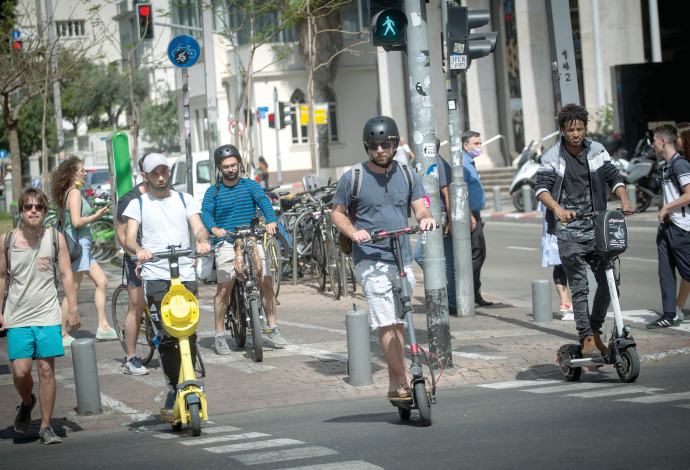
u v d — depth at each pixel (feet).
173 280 29.66
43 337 29.86
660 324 44.39
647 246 78.95
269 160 210.79
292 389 36.17
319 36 202.59
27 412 31.12
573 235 33.78
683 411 27.20
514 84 163.32
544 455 23.08
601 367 36.65
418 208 28.55
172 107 264.72
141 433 30.60
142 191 36.40
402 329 28.86
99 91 261.85
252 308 40.63
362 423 29.22
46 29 120.47
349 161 217.77
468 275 50.19
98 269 47.93
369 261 28.25
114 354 44.06
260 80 207.31
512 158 165.78
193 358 30.73
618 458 22.33
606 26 138.92
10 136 123.44
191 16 208.03
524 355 39.81
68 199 45.80
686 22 140.97
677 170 43.47
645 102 114.42
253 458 24.98
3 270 29.76
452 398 32.78
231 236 41.60
